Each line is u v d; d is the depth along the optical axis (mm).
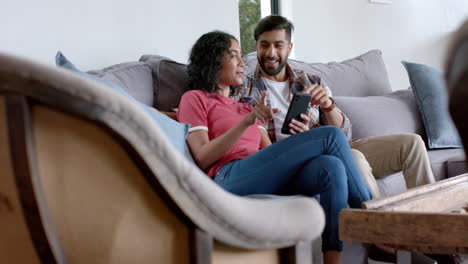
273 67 2598
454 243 1139
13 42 2250
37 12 2324
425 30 4656
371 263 2350
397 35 4477
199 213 735
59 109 610
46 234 668
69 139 651
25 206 646
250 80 2607
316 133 1778
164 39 2840
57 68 607
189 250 769
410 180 2408
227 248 825
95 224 709
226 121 2078
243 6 3887
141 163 677
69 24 2438
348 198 1804
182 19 2920
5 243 719
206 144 1930
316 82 2688
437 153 2830
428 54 4691
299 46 3879
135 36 2707
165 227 751
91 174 678
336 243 1693
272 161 1789
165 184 695
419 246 1268
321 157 1742
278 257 908
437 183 1706
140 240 741
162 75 2314
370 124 2945
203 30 3025
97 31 2547
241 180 1826
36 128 632
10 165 635
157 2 2803
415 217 1177
